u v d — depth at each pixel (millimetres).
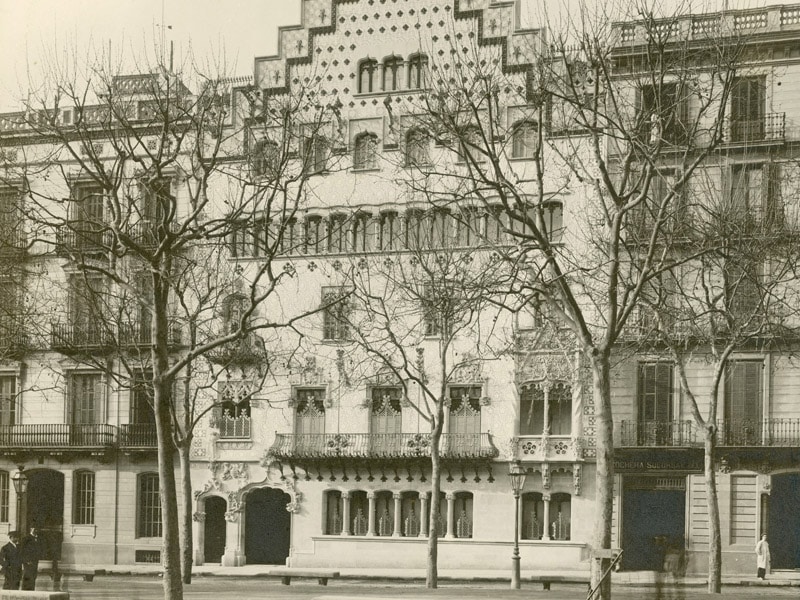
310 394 56625
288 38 57469
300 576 45000
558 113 48719
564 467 52219
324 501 56250
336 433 55562
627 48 40500
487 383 53594
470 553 53219
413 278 47094
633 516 51406
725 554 49781
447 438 53781
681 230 38312
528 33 53438
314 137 37062
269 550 58062
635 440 50844
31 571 32719
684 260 31859
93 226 53375
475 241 52250
